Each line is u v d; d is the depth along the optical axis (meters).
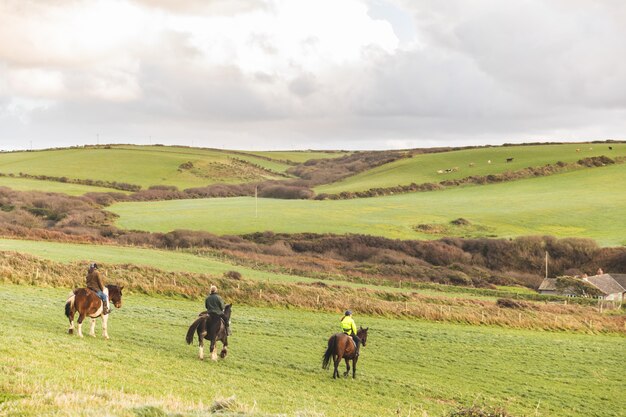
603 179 156.75
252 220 115.94
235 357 28.30
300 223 114.94
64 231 92.25
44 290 41.44
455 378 31.72
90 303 25.47
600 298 80.38
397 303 54.47
